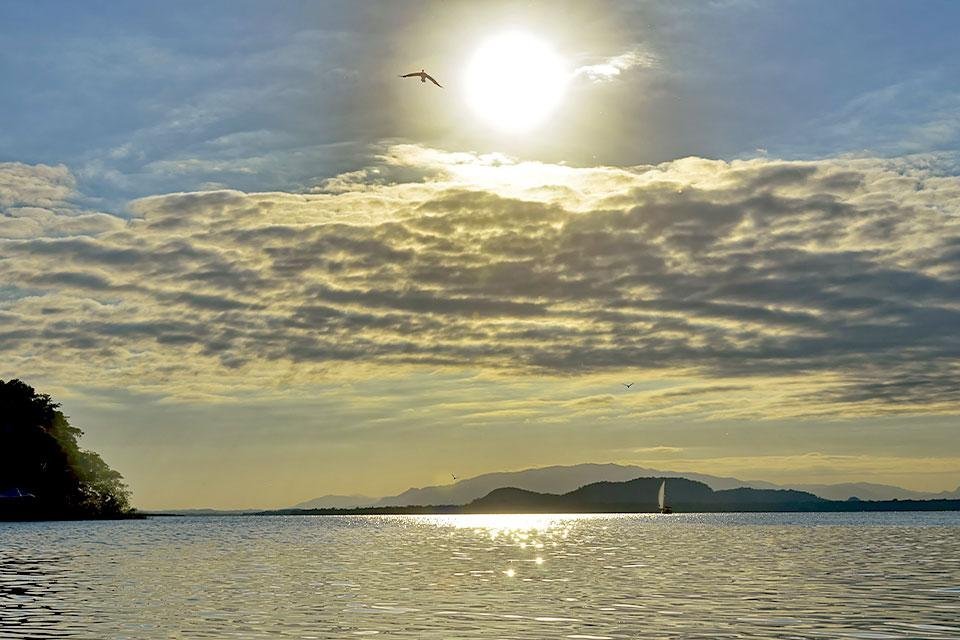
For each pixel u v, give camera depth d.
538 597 56.16
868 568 77.50
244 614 48.47
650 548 114.81
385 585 64.38
